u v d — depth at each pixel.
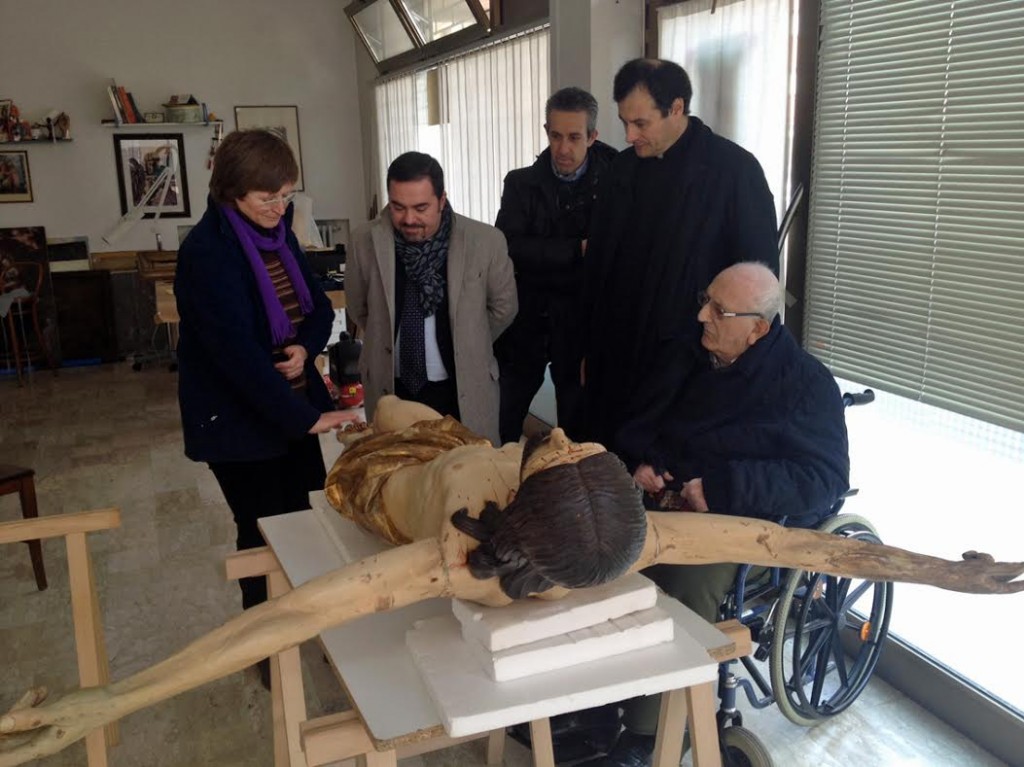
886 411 2.68
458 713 1.19
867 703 2.53
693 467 2.12
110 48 6.94
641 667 1.31
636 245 2.51
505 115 4.86
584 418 2.78
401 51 6.26
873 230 2.64
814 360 2.09
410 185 2.35
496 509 1.31
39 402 5.99
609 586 1.39
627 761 2.13
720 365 2.13
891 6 2.49
